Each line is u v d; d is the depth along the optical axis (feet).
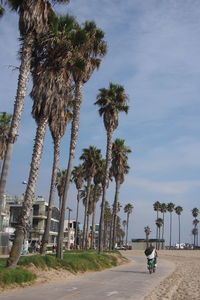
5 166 57.36
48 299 44.24
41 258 74.54
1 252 143.23
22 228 61.62
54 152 100.27
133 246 543.39
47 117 67.10
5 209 221.87
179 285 73.56
